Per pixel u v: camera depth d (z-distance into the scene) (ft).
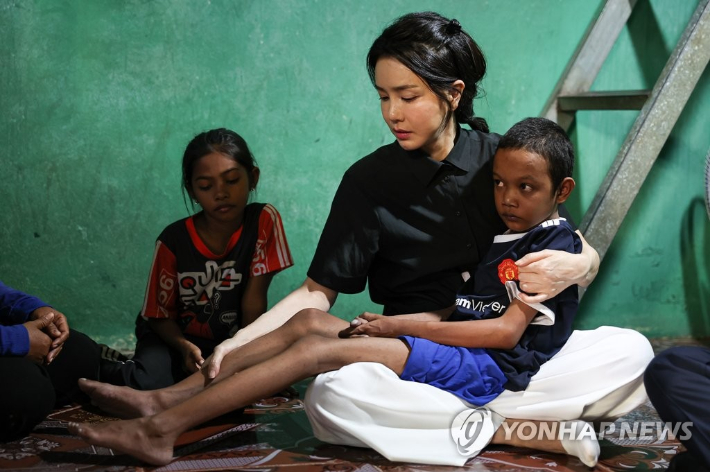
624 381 8.04
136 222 12.01
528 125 7.93
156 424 7.37
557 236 8.01
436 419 7.75
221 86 11.98
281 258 10.07
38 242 11.79
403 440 7.73
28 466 7.55
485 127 9.03
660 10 13.05
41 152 11.65
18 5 11.34
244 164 9.74
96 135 11.75
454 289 8.68
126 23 11.61
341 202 8.80
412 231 8.63
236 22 11.88
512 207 7.94
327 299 8.84
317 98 12.26
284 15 12.00
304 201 12.44
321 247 8.83
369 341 7.88
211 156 9.50
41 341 8.52
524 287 7.84
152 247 12.10
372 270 9.12
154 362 9.53
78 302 11.98
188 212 11.51
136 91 11.77
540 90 12.89
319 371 7.87
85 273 11.96
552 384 7.95
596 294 13.33
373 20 12.26
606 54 12.85
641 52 13.12
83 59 11.58
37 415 8.29
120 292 12.08
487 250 8.62
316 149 12.37
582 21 12.88
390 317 8.02
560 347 8.30
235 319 10.16
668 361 7.14
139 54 11.70
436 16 8.21
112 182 11.87
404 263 8.70
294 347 7.75
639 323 13.55
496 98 12.75
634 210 13.26
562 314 8.21
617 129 13.19
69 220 11.83
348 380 7.73
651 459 7.92
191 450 8.07
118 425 7.37
